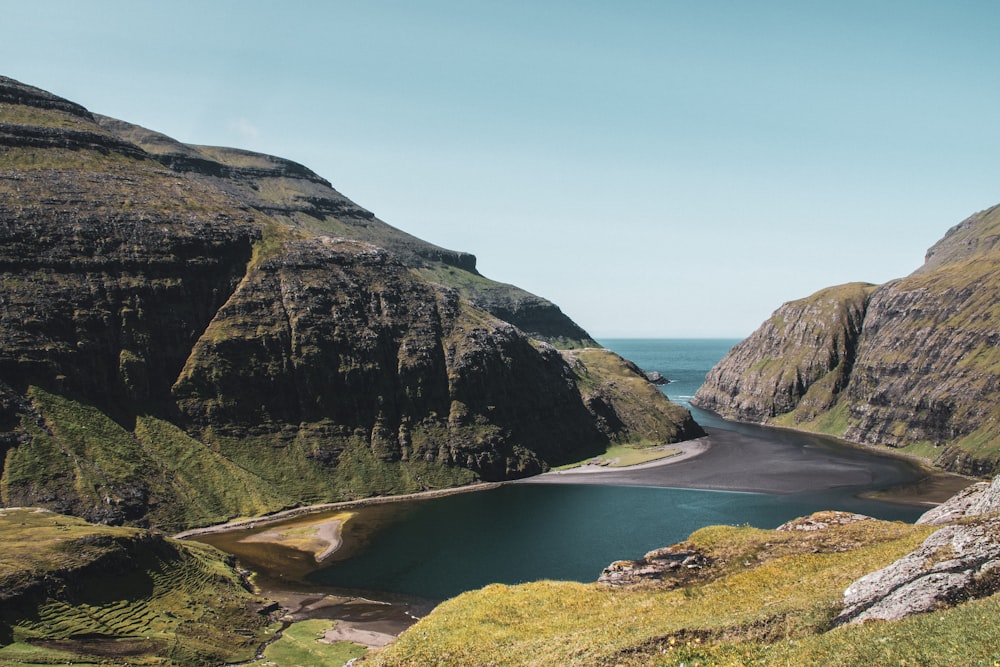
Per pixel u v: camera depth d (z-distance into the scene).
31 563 76.44
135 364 156.38
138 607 79.31
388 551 117.75
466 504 155.38
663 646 32.84
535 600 50.66
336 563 111.25
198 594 87.62
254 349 174.25
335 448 170.62
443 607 52.25
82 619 72.94
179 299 172.75
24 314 146.38
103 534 87.00
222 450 156.25
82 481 126.44
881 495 151.88
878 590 30.67
